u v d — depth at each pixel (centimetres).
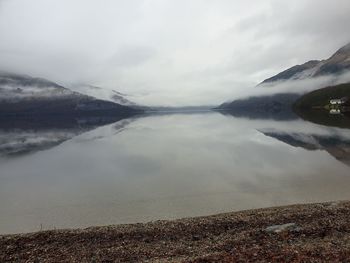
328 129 14038
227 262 2291
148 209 4138
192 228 3120
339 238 2688
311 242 2627
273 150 9006
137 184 5556
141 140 13025
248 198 4472
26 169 7556
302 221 3147
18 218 3959
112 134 16575
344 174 5631
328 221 3067
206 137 13250
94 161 8375
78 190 5316
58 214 4069
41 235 3044
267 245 2600
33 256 2667
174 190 5044
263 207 4059
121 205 4353
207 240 2844
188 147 10375
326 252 2377
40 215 4053
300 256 2325
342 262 2202
